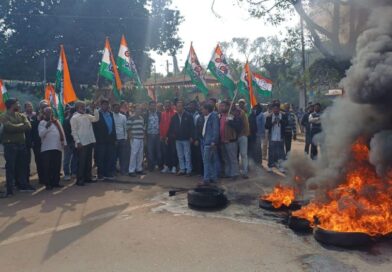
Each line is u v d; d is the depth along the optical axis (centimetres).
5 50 2647
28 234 600
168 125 1112
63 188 927
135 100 2148
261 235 583
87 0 2561
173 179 1035
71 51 2544
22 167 884
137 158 1115
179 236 582
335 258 495
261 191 881
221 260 493
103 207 750
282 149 1120
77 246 548
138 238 576
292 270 462
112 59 1154
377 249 522
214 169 980
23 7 2573
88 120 963
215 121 962
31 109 1004
